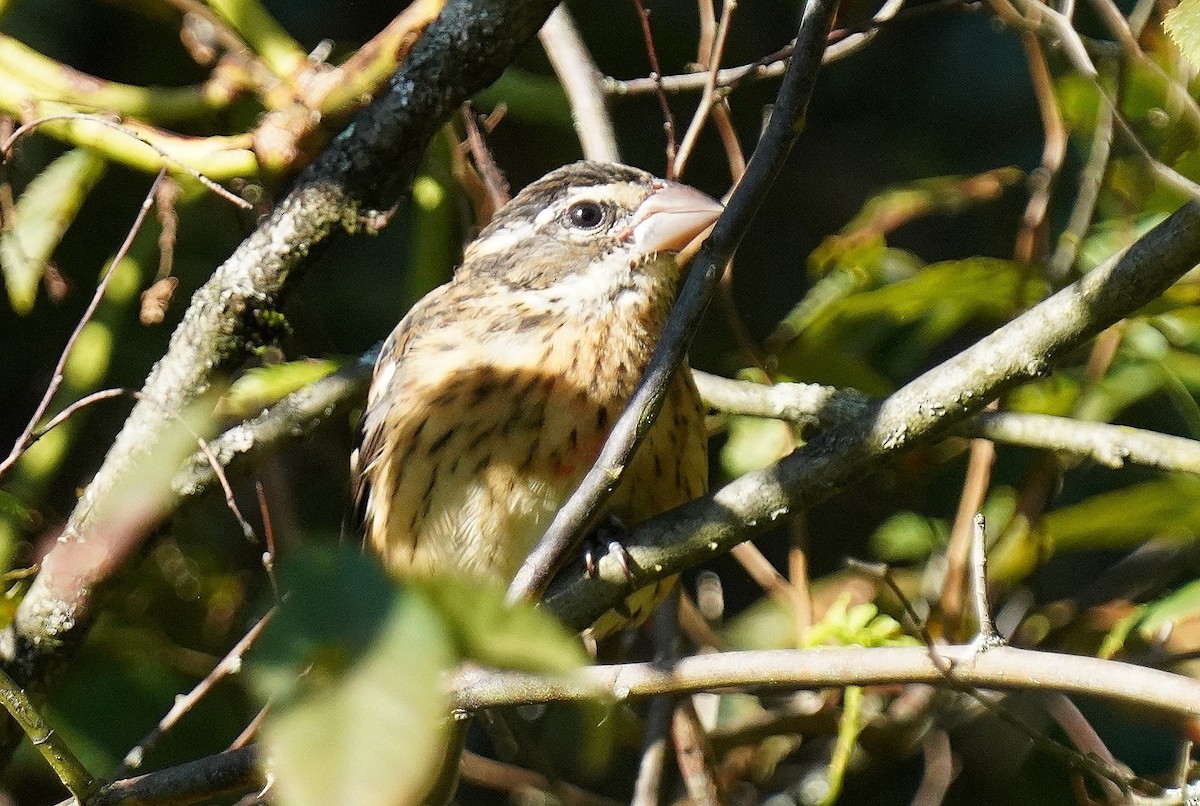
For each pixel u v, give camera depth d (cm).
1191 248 480
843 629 712
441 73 612
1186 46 507
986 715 830
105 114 657
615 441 495
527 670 285
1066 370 850
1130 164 739
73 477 885
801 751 889
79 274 912
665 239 710
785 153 500
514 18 612
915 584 878
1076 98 752
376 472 710
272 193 673
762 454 820
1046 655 477
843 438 540
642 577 566
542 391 685
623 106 1080
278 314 632
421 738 246
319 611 257
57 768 503
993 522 850
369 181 621
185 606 835
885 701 857
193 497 648
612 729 823
